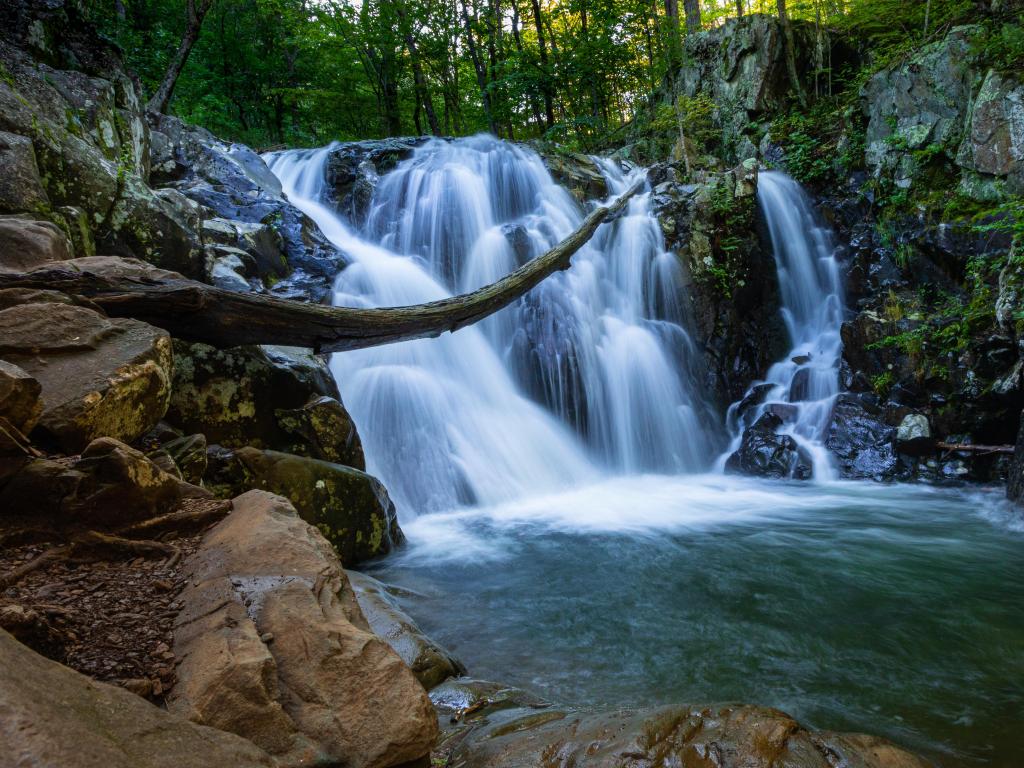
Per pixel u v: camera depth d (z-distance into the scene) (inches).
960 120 398.9
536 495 350.3
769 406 415.5
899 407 375.2
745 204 449.1
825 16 653.9
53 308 156.6
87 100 303.1
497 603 206.4
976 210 377.4
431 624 190.7
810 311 481.7
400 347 353.4
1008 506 300.8
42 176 243.1
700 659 167.6
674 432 419.5
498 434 361.4
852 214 473.7
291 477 223.3
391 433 322.0
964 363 355.3
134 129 334.3
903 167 428.5
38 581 102.2
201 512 129.4
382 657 93.7
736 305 449.1
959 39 403.9
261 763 66.8
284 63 818.8
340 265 369.7
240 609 96.6
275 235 355.3
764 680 156.4
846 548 256.8
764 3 823.1
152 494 124.3
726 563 241.6
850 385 405.1
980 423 350.6
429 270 452.1
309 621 96.4
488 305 285.7
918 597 208.4
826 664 164.2
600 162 577.0
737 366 448.1
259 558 111.3
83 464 117.0
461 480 330.0
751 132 582.9
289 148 630.5
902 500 324.5
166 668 85.7
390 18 741.9
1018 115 356.8
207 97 676.1
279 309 209.8
